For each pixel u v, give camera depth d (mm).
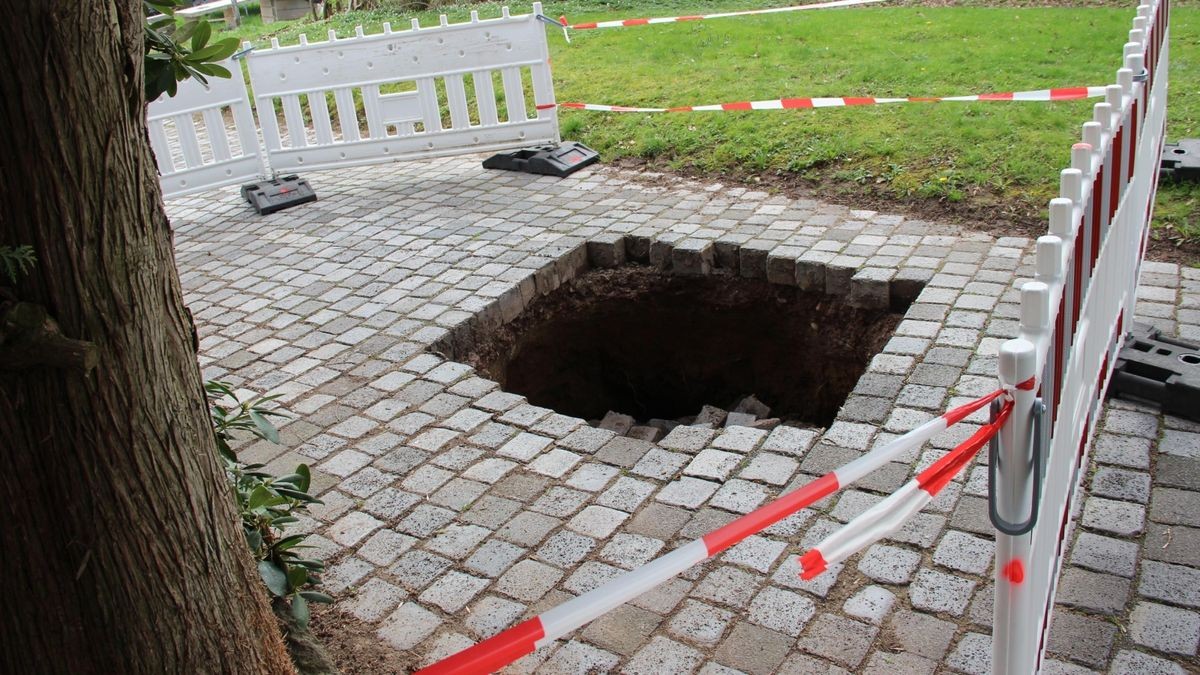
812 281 5988
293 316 6094
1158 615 3166
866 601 3320
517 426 4668
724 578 3490
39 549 1921
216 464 2246
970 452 2135
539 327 6422
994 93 8273
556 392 6844
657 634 3258
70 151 1765
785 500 2217
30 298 1788
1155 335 4625
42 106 1714
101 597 1980
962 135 7426
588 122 9102
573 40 12008
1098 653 3033
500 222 7277
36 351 1760
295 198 8273
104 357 1878
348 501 4164
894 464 4023
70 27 1717
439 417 4801
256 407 3730
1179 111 7559
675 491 4043
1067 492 2959
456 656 1953
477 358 5824
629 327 6816
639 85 9789
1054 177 6617
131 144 1911
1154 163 5195
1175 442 4066
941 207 6602
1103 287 3285
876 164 7262
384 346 5566
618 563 3641
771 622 3266
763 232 6512
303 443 4648
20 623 1975
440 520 3990
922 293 5473
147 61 2420
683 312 6633
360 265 6789
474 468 4344
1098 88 6957
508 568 3668
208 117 8641
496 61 8500
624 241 6676
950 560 3467
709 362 6840
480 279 6293
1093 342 3162
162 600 2061
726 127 8328
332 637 3393
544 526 3895
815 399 6270
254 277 6797
